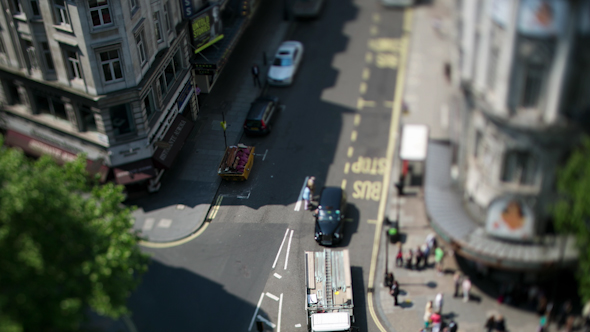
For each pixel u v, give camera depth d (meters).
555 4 33.91
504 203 40.72
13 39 48.66
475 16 38.88
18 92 53.09
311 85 66.31
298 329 43.88
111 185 38.66
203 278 47.31
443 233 43.50
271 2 79.81
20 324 28.80
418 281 46.84
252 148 56.94
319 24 75.81
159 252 49.25
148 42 50.62
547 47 35.31
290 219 51.88
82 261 32.78
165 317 44.53
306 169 56.47
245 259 48.72
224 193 54.28
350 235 50.59
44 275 30.50
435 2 77.56
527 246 41.50
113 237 35.75
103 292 32.12
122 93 48.66
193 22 57.69
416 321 44.25
